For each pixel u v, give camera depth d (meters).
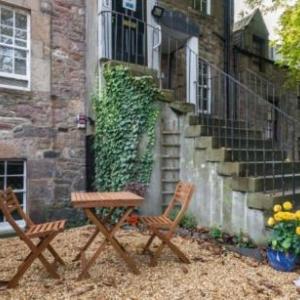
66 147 5.59
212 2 8.77
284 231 3.54
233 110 8.57
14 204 3.54
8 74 5.14
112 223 4.82
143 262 3.69
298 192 4.50
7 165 5.13
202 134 5.25
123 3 6.36
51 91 5.45
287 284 3.19
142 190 5.33
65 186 5.55
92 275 3.31
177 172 5.68
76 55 5.78
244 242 4.28
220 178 4.80
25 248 4.20
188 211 5.32
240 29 10.09
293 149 5.03
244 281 3.22
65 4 5.67
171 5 7.71
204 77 8.39
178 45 7.67
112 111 5.50
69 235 4.75
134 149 5.43
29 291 2.94
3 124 4.98
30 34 5.27
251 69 9.88
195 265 3.63
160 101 5.70
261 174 4.98
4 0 5.05
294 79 8.09
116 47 6.14
